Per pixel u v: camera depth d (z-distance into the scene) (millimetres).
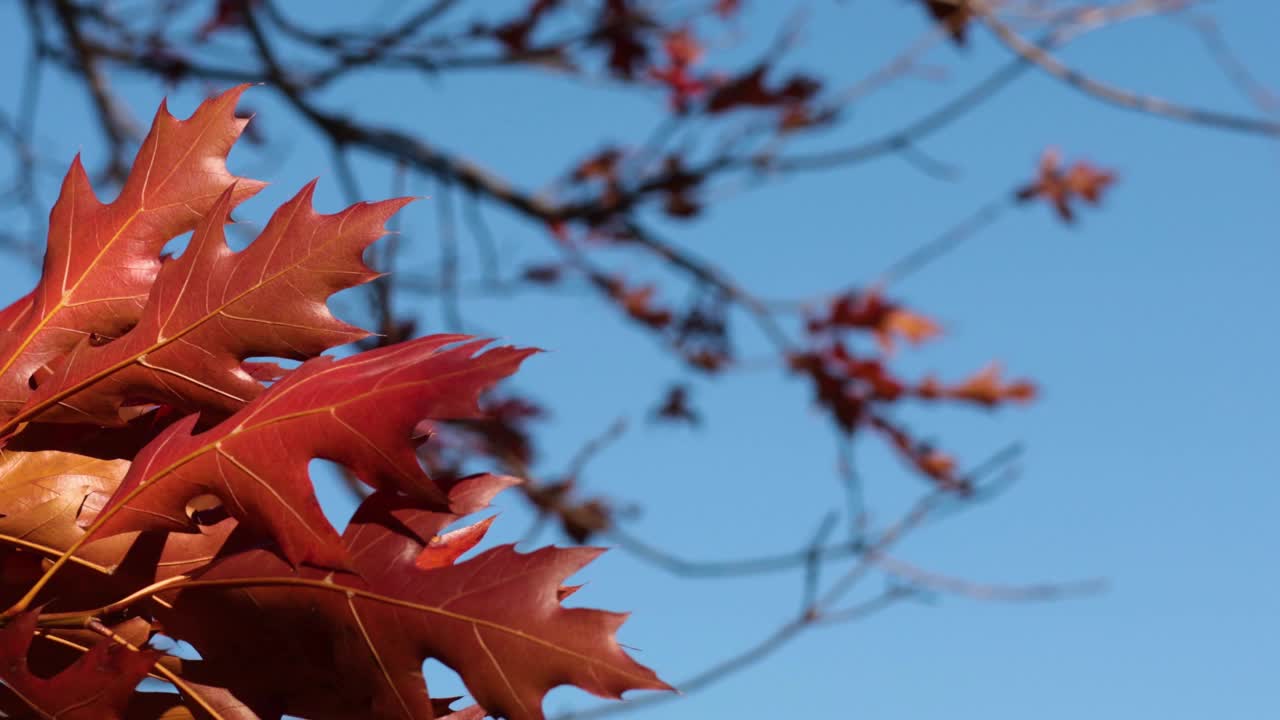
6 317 1289
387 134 5629
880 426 5676
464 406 1216
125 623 1231
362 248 1256
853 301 5789
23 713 1204
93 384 1247
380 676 1225
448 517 1233
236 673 1233
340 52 5375
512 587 1222
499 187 5789
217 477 1231
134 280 1271
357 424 1225
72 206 1277
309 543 1223
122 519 1231
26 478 1244
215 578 1233
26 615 1203
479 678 1217
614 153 5812
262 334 1251
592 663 1213
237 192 1276
